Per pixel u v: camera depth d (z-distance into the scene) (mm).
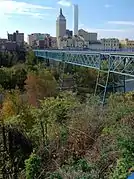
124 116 9438
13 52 119688
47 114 12961
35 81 54188
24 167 8180
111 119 9609
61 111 12906
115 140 7465
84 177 5957
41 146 9031
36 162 7258
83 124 9422
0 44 134500
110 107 11391
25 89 57531
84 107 11727
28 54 109312
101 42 151000
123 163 5961
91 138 8797
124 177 5562
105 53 42719
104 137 8125
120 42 150500
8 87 67250
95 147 7902
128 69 36781
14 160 8516
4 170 8164
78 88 68125
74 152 8523
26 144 9594
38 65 89500
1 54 102625
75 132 9156
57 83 69750
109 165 6660
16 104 26734
